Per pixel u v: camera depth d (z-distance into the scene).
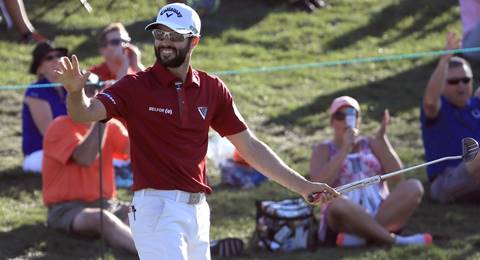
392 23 49.53
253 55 45.12
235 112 18.28
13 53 42.25
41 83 32.00
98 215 26.28
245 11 50.03
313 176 28.05
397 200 27.58
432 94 30.75
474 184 30.33
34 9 46.91
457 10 51.00
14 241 26.47
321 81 43.09
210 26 47.75
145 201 17.30
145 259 17.30
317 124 38.62
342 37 47.75
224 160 33.50
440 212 30.48
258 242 27.00
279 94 41.41
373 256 26.09
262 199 31.11
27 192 30.80
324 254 26.38
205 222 17.81
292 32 47.88
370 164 28.39
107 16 46.91
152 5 48.44
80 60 41.62
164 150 17.27
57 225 27.09
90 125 27.22
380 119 39.38
